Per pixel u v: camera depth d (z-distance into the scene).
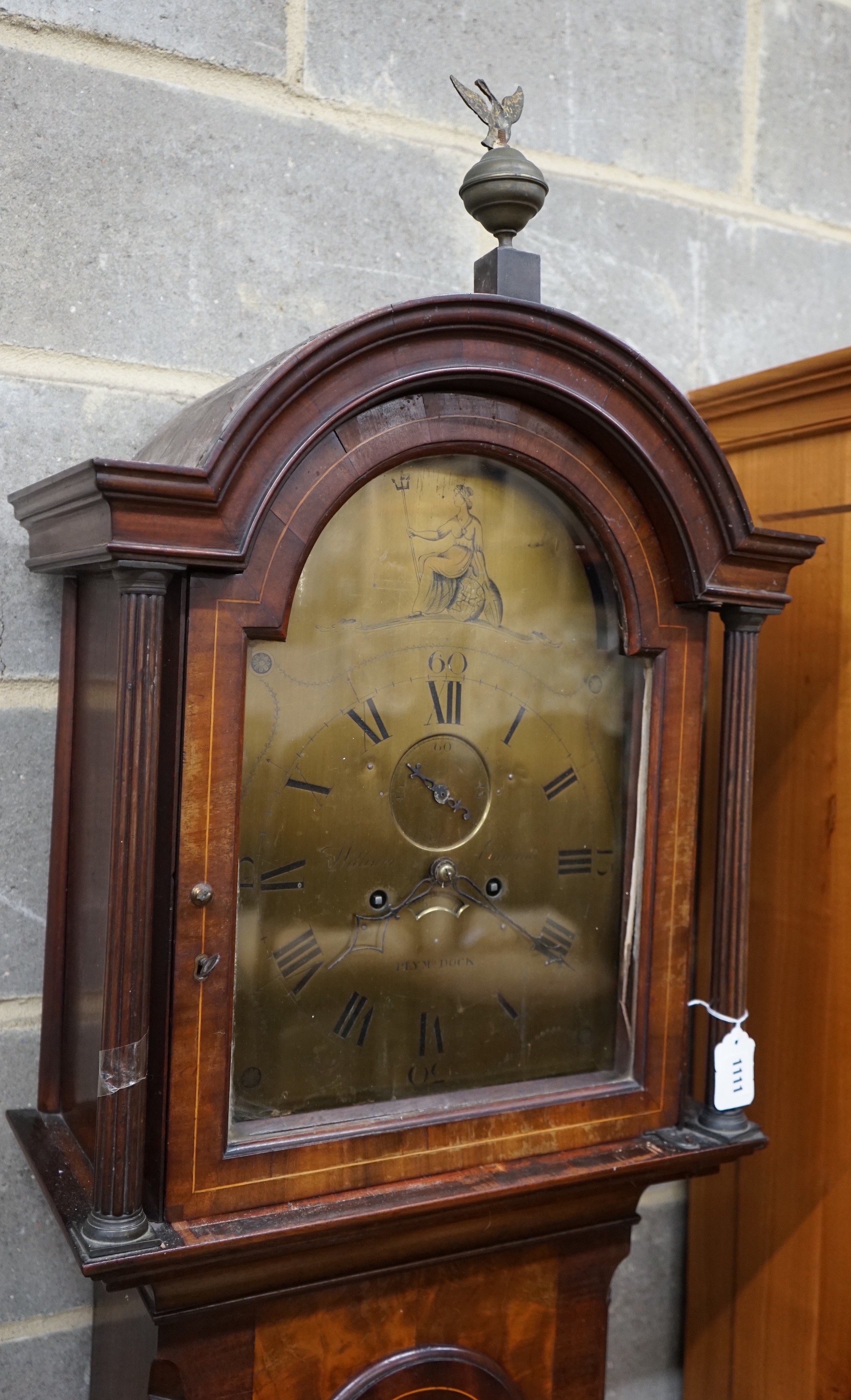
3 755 0.99
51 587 1.00
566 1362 1.01
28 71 0.98
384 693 0.86
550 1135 0.92
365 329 0.76
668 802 0.95
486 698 0.90
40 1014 1.01
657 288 1.30
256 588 0.77
